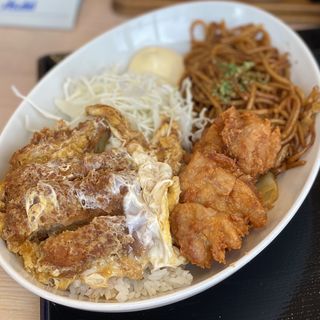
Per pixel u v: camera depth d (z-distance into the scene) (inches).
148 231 11.2
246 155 12.7
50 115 14.8
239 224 11.8
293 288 11.9
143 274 11.6
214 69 16.7
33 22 19.8
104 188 11.4
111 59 17.1
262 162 12.8
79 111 15.3
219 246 11.3
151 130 14.9
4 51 19.0
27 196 11.3
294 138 14.4
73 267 10.8
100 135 13.5
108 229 10.9
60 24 19.6
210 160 12.6
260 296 11.8
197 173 12.4
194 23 17.7
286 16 19.2
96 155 12.3
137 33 17.4
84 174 12.0
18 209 11.4
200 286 10.8
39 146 12.9
